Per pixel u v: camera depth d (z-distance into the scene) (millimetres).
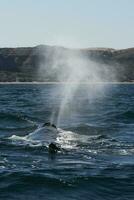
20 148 33312
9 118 52344
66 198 21203
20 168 26844
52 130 39781
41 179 24125
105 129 45406
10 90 157500
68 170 26484
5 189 22344
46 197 21266
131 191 22516
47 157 30188
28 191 22125
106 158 30188
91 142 36000
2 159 29609
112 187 23156
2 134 40750
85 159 29688
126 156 30969
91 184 23531
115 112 63281
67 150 32469
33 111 63219
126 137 40062
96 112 64000
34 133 39125
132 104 82625
